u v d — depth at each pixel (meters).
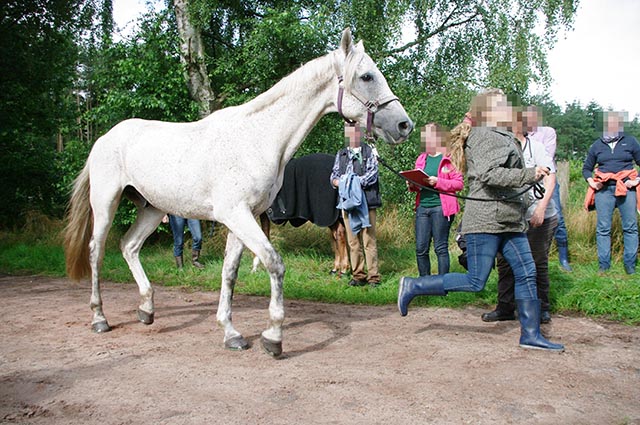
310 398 2.83
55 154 13.21
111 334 4.26
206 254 8.55
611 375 3.18
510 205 3.60
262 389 2.97
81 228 4.65
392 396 2.84
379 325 4.55
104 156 4.42
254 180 3.69
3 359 3.60
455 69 10.27
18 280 7.34
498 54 9.86
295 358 3.57
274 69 9.21
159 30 9.21
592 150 6.31
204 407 2.72
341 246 6.71
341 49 3.73
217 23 10.82
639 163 6.05
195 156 3.82
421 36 10.37
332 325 4.55
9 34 11.94
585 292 5.11
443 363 3.41
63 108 13.22
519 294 3.76
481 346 3.82
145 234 4.69
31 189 13.28
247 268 7.33
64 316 4.94
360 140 5.83
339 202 6.09
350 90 3.66
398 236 8.43
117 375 3.23
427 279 3.88
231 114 3.91
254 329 4.42
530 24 9.70
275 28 8.50
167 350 3.77
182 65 9.14
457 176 5.23
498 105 3.64
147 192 4.12
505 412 2.64
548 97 9.66
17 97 11.91
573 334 4.14
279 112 3.74
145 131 4.26
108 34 9.59
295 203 6.71
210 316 4.92
